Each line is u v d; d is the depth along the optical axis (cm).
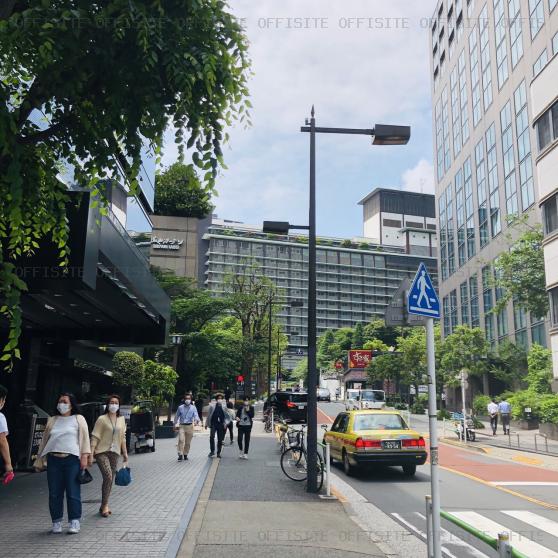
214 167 671
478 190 5609
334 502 1005
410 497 1155
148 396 2536
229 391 5269
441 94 7044
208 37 658
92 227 969
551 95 2845
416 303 575
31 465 1292
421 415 5272
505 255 3359
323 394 8644
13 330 522
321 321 16962
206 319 4522
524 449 2292
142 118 709
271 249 16250
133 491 1066
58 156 715
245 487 1135
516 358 4338
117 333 1797
